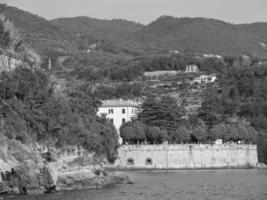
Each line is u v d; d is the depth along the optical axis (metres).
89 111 145.38
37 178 101.88
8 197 92.69
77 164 117.50
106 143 144.75
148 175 173.12
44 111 115.31
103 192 109.38
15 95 112.38
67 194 102.31
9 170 96.25
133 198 102.25
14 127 104.81
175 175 173.38
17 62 120.69
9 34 128.62
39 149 108.44
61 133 115.75
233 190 120.19
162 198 104.12
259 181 146.12
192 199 103.31
